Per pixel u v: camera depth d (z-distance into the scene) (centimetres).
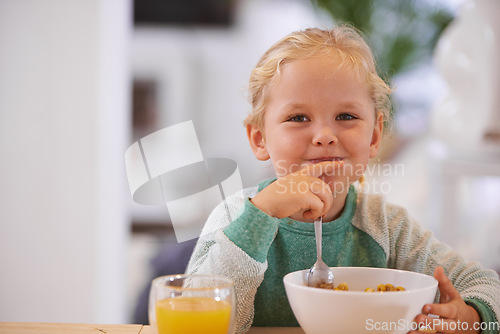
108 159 255
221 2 331
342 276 79
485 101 227
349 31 106
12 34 238
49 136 241
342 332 64
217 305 64
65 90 241
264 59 100
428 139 306
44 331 76
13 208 241
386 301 62
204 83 330
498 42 221
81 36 240
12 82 239
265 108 95
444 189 232
